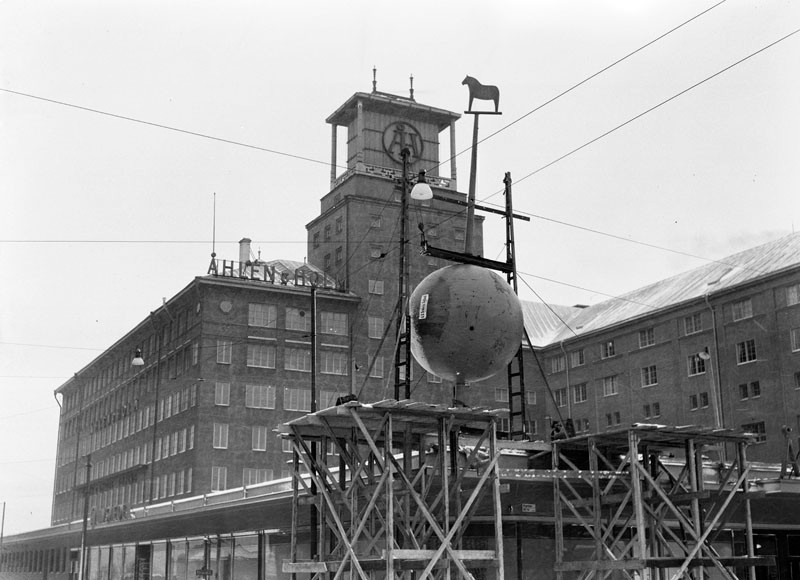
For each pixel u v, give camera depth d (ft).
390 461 50.83
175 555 153.48
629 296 296.92
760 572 93.15
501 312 60.13
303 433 59.98
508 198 77.15
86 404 368.48
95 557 203.00
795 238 243.81
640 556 61.57
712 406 237.25
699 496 65.62
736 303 235.20
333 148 317.83
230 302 268.41
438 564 52.60
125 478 312.09
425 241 63.05
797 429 214.07
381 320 285.23
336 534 54.90
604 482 72.23
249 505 108.37
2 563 316.40
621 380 270.46
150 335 305.94
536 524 79.82
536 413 302.86
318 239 311.27
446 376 61.21
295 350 272.72
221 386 261.85
